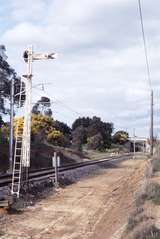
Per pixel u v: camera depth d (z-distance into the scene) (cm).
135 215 1670
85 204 2600
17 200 2470
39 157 6462
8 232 1836
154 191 2062
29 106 2877
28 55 2861
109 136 14925
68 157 7981
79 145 11262
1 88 6216
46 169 4759
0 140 6075
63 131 13175
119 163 7619
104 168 6112
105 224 1981
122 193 3002
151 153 6925
